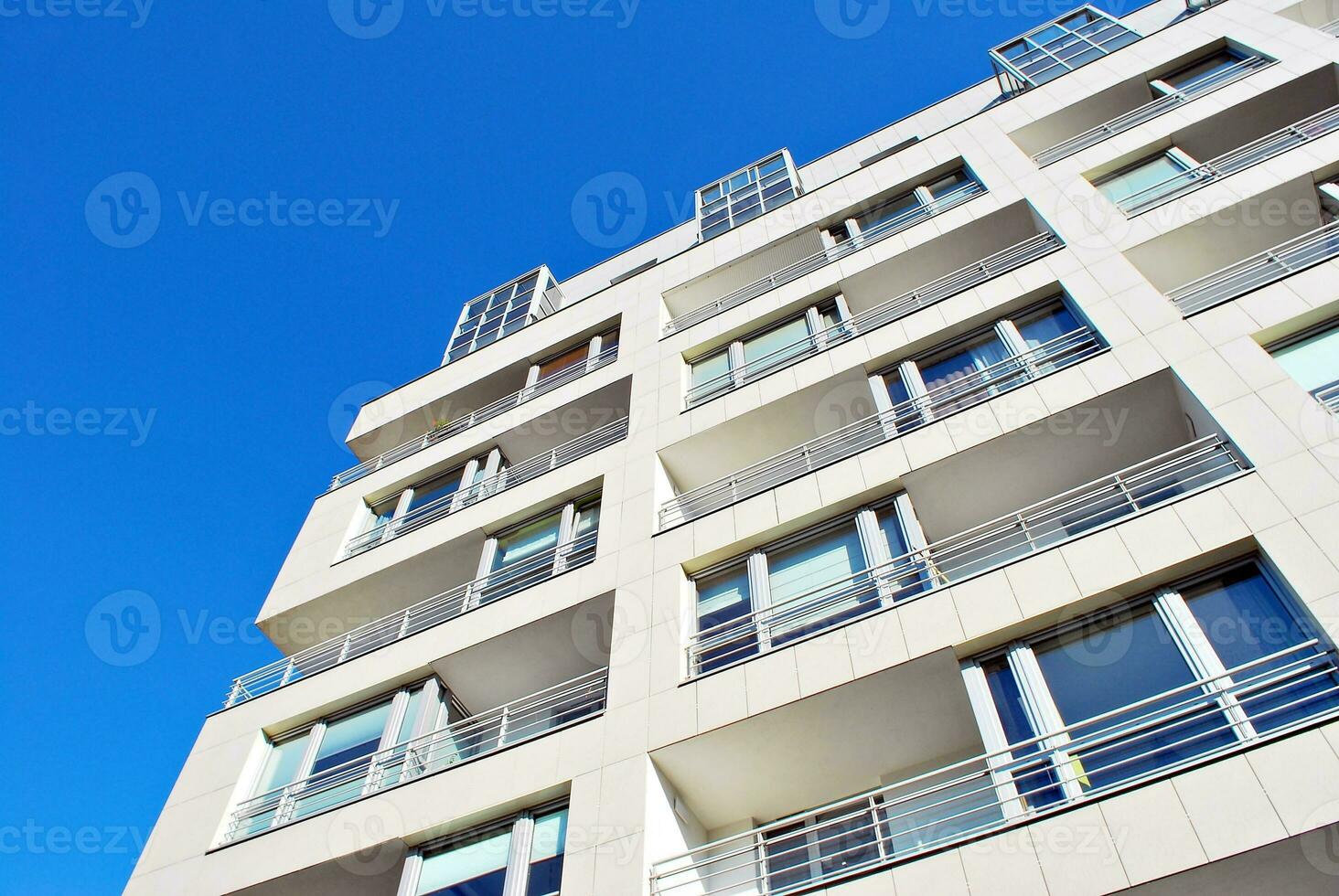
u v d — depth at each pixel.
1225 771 8.72
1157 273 15.97
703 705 12.50
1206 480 12.51
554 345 24.08
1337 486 10.44
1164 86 20.30
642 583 14.97
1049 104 21.64
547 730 14.68
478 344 27.92
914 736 12.06
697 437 17.70
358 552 20.86
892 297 19.66
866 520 14.31
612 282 29.19
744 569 14.84
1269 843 8.09
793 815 12.77
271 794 15.87
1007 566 11.88
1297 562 9.97
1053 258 16.69
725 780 12.52
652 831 11.48
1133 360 13.54
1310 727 8.64
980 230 18.84
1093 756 9.95
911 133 27.31
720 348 20.47
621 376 20.86
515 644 15.73
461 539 18.97
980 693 11.06
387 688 16.64
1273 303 13.21
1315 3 20.55
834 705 11.83
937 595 12.09
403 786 14.03
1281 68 18.27
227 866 14.33
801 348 19.02
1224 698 9.58
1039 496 14.25
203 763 16.78
